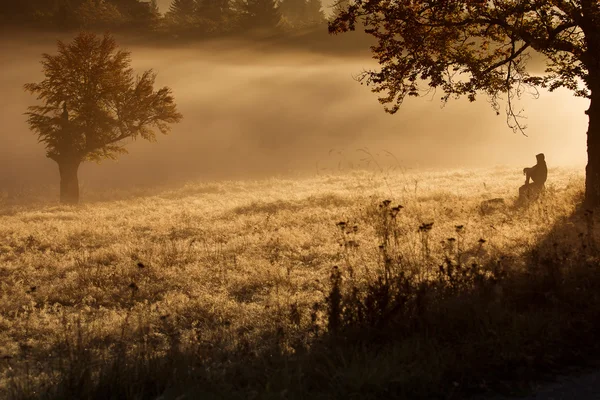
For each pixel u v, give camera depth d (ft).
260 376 16.06
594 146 49.98
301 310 25.36
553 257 27.48
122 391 15.81
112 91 117.08
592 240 31.40
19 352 23.48
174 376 15.83
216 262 42.04
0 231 65.26
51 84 116.67
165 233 59.88
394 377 15.46
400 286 21.89
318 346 17.87
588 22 45.21
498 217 51.08
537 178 56.80
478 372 16.34
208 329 25.09
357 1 50.93
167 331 24.72
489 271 29.37
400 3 50.29
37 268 45.14
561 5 46.34
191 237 55.57
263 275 35.55
